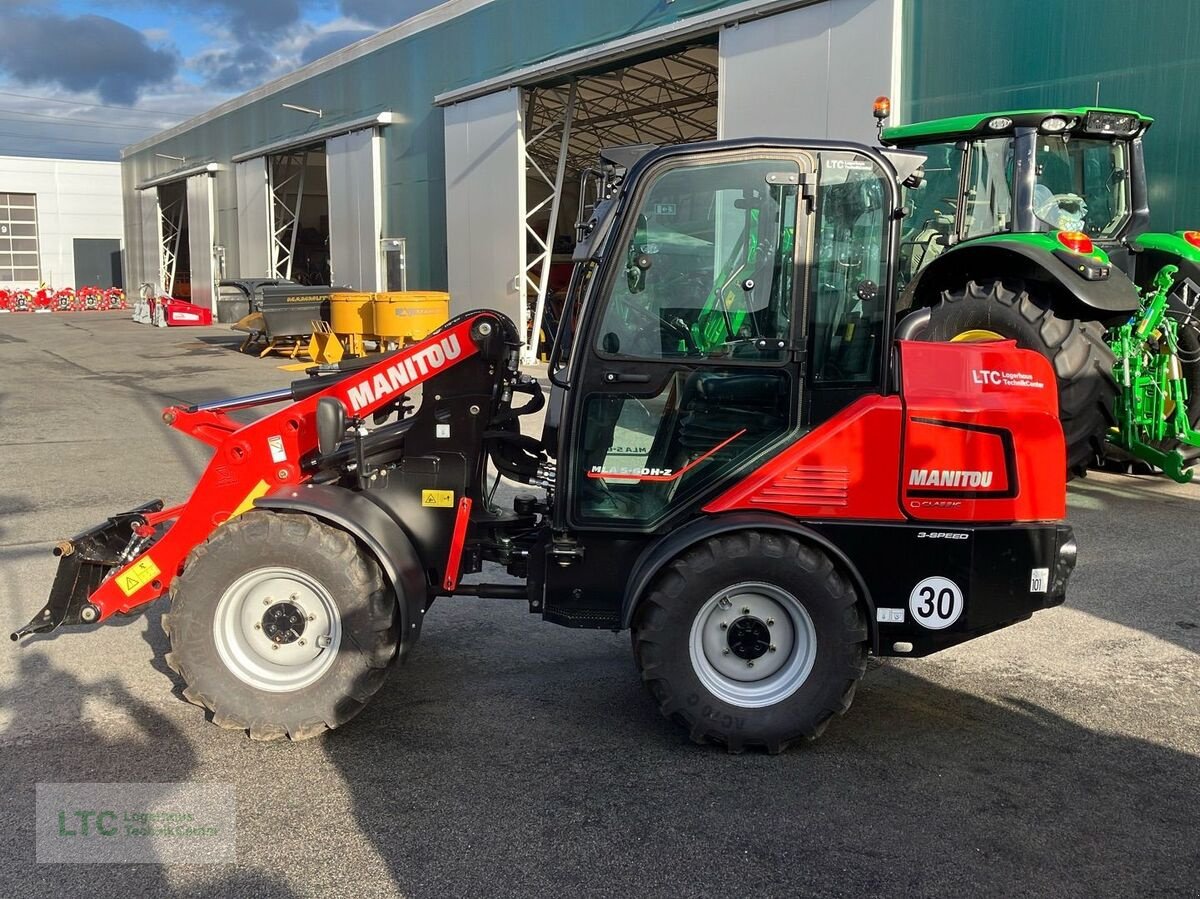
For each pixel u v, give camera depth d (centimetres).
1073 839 300
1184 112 843
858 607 353
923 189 766
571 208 2761
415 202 1984
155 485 782
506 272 1702
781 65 1147
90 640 466
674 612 344
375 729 372
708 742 356
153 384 1462
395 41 1978
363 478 386
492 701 398
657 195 355
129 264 4169
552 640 468
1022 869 285
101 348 2106
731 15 1192
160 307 2856
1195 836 302
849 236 352
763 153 350
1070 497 724
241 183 2883
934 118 1015
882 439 349
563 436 365
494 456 424
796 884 277
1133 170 745
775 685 353
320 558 348
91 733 368
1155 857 291
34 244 4369
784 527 342
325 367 410
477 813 312
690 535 343
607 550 369
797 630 351
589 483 367
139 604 391
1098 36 890
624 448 364
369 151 2100
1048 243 627
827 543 344
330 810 313
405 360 381
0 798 320
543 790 327
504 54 1662
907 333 410
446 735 367
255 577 356
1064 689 411
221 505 387
